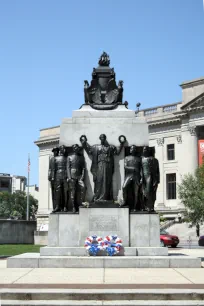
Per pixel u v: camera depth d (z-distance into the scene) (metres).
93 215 20.08
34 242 46.78
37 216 107.88
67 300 11.58
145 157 20.72
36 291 11.81
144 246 19.91
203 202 43.78
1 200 137.62
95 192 20.48
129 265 17.69
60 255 19.14
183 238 66.12
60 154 20.98
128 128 21.30
